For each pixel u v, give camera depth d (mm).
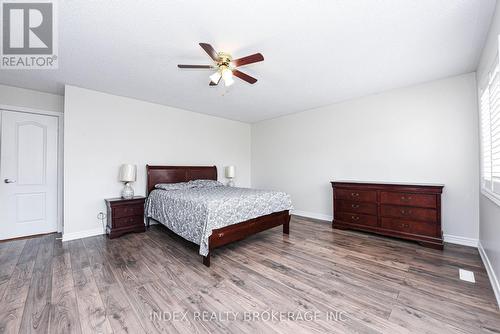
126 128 3820
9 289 1891
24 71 2764
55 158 3604
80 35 2045
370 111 3773
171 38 2098
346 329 1429
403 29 1960
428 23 1878
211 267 2338
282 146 5219
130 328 1438
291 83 3225
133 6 1680
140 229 3584
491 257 2072
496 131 1937
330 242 3094
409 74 2924
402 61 2561
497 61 1781
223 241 2529
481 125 2502
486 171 2389
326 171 4398
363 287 1931
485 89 2332
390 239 3189
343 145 4133
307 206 4719
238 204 2732
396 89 3477
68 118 3223
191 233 2639
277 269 2289
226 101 4090
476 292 1835
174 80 3088
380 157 3666
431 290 1871
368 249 2816
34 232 3416
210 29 1962
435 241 2773
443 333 1389
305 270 2262
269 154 5523
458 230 2971
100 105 3533
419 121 3271
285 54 2393
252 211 2910
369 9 1712
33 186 3414
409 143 3363
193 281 2045
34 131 3428
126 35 2047
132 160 3891
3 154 3180
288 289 1908
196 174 4703
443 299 1743
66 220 3195
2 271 2221
